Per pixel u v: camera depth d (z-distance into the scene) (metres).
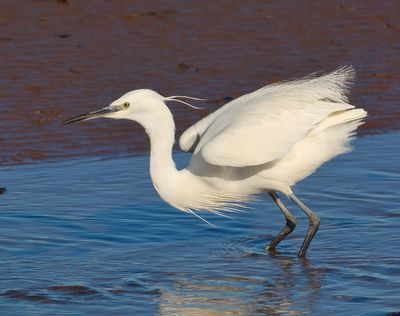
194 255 12.15
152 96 12.20
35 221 13.15
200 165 12.22
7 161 15.68
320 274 11.52
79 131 16.97
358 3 25.19
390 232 12.79
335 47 22.19
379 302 10.65
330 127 11.80
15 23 22.25
